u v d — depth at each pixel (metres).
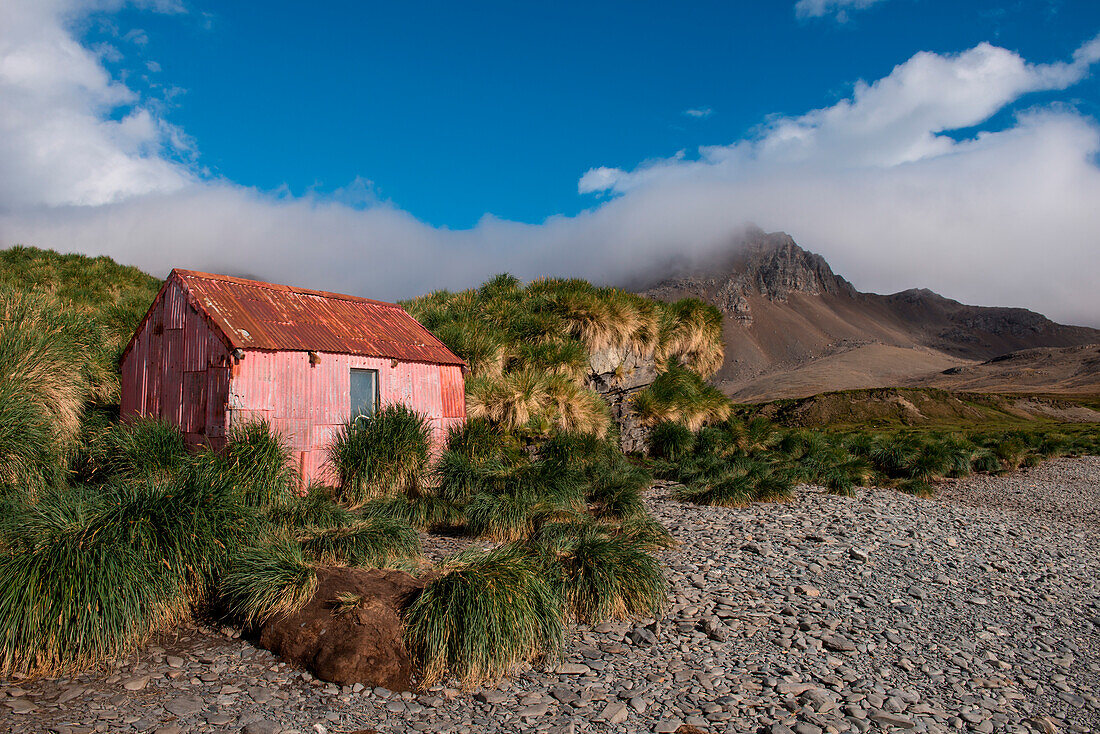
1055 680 7.03
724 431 22.03
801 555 10.91
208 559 7.17
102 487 8.35
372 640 6.14
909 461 24.70
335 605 6.57
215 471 9.05
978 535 13.88
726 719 5.65
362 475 11.70
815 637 7.62
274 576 6.80
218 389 11.34
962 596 9.63
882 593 9.40
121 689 5.66
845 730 5.55
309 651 6.24
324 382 12.43
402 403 13.23
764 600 8.70
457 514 11.44
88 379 12.83
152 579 6.61
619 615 7.80
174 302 12.59
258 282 13.81
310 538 8.33
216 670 6.08
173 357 12.41
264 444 9.80
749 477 16.25
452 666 6.20
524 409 15.74
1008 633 8.34
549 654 6.69
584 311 19.48
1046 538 14.35
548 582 7.61
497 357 17.41
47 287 21.38
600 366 19.62
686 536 11.73
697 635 7.43
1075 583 10.87
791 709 5.88
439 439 14.26
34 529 6.52
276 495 9.66
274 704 5.56
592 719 5.57
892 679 6.71
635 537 10.20
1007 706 6.31
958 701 6.32
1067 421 100.50
